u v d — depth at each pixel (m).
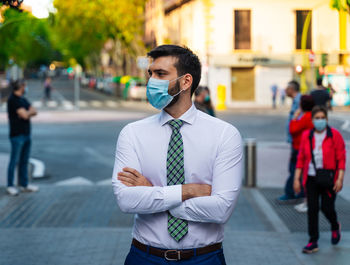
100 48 64.38
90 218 8.03
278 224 7.73
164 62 2.95
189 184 2.91
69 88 82.19
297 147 8.76
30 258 6.01
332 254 6.23
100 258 6.02
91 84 75.31
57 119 27.44
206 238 2.99
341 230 7.39
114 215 8.21
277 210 8.68
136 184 2.95
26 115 9.70
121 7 43.09
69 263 5.84
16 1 5.85
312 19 24.19
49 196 9.65
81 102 46.75
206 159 2.98
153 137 3.02
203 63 39.62
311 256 6.16
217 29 40.72
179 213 2.91
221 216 2.90
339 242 6.74
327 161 6.22
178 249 2.97
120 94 54.91
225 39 40.75
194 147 2.98
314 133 6.31
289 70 40.94
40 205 8.92
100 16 43.41
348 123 25.86
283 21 40.53
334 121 26.98
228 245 6.58
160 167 2.99
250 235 7.06
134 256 3.06
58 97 55.94
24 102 9.80
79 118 28.20
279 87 41.03
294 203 9.12
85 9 42.94
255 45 40.81
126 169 2.97
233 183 2.95
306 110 8.59
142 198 2.88
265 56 40.66
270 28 40.66
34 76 129.00
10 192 9.74
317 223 6.32
